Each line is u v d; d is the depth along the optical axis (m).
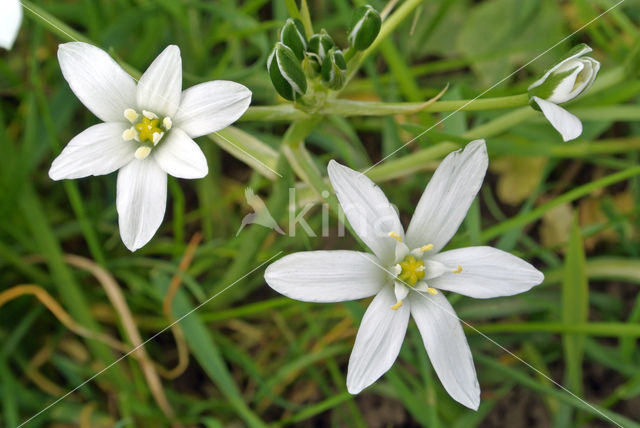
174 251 0.22
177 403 0.22
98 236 0.23
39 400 0.21
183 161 0.14
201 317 0.20
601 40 0.22
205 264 0.22
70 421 0.21
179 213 0.21
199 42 0.24
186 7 0.22
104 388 0.21
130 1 0.23
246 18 0.21
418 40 0.25
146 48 0.22
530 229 0.24
